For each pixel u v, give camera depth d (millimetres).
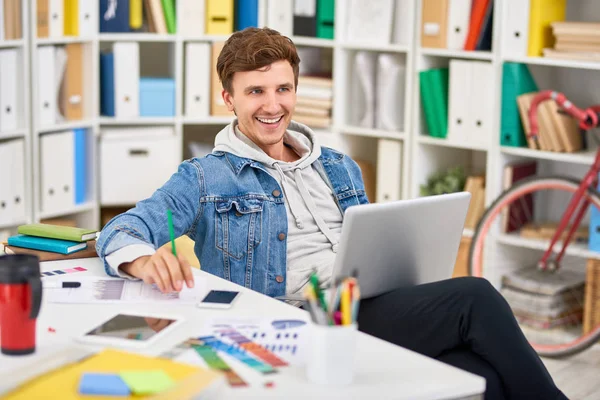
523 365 2148
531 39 4352
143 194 5137
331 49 5414
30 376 1522
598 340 4012
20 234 2631
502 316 2197
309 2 5086
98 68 5055
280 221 2678
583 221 4730
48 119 4793
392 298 2355
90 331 1855
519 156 4676
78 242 2561
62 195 4895
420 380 1642
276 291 2645
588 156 4277
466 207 2455
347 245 2186
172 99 5141
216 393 1532
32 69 4660
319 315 1618
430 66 4785
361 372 1673
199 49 5113
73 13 4812
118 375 1513
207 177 2619
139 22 5070
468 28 4555
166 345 1796
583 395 3711
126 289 2184
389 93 4879
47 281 2229
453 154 5035
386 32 4863
